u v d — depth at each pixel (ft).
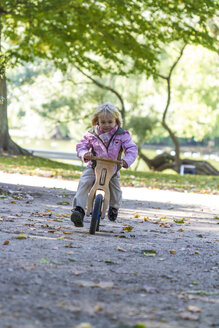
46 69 110.73
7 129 77.10
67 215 27.20
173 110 142.72
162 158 118.52
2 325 9.40
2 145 76.43
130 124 113.70
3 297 11.13
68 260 15.39
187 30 68.85
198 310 11.41
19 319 9.86
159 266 15.92
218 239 22.88
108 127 20.01
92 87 112.47
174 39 71.46
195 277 14.83
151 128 116.57
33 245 17.21
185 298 12.51
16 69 110.63
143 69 74.33
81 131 131.13
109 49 68.49
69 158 108.37
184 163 115.03
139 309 11.26
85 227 23.34
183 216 32.09
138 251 17.95
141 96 120.67
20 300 11.05
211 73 135.03
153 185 55.52
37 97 116.06
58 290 12.13
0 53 34.86
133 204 37.11
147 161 119.65
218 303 12.28
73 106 114.01
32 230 20.58
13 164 63.41
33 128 124.47
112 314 10.72
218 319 10.90
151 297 12.34
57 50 68.28
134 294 12.47
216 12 64.54
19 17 59.11
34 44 65.72
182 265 16.40
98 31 62.23
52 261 14.98
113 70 84.84
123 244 19.26
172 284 13.82
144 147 215.92
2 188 37.88
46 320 10.00
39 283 12.54
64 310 10.69
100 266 15.10
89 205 20.54
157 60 70.23
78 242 18.71
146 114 117.91
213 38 70.18
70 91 114.42
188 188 55.06
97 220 21.40
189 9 63.31
